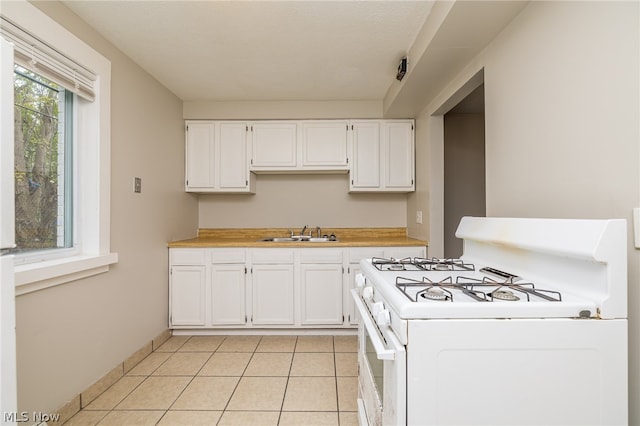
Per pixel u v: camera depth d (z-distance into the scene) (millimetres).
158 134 2711
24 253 1604
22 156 1589
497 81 1726
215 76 2637
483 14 1537
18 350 1430
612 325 871
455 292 1062
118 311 2152
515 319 870
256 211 3572
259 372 2225
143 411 1775
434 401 859
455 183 3525
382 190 3268
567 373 866
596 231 902
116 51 2148
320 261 2916
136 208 2369
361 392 1549
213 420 1696
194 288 2910
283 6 1749
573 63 1203
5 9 1367
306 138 3250
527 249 1183
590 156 1131
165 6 1744
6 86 945
